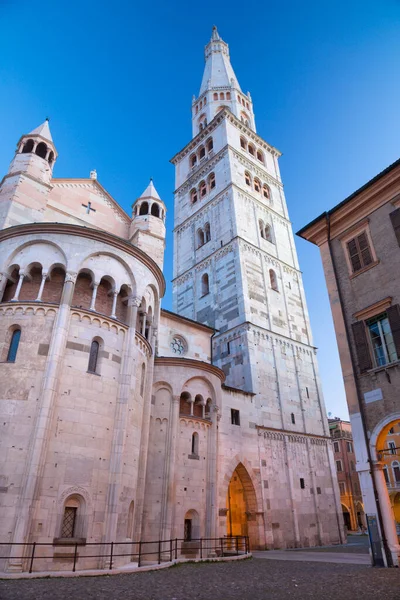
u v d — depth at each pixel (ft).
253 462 126.11
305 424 150.10
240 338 149.89
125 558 70.38
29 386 68.03
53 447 65.31
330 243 89.04
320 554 101.24
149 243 112.16
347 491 255.50
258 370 144.66
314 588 47.57
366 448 69.92
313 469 143.74
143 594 43.42
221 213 186.91
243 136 220.43
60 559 60.29
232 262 168.35
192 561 78.64
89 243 82.53
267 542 118.21
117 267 85.56
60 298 79.56
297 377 158.51
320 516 137.08
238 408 129.39
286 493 131.03
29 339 71.36
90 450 68.80
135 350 83.92
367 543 143.54
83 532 63.72
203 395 108.47
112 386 75.92
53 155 104.47
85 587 47.01
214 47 272.72
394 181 78.84
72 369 71.61
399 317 71.46
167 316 131.75
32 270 81.00
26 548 58.03
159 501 90.12
